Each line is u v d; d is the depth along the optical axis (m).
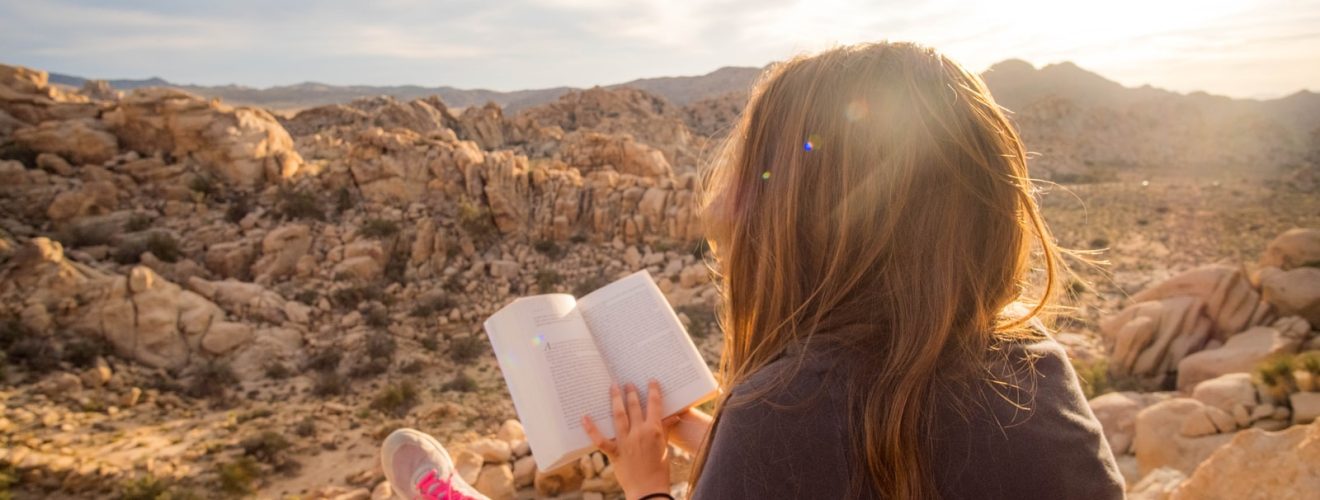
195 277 19.80
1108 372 14.93
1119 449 8.49
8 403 13.73
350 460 12.92
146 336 17.12
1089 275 25.95
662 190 27.58
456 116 79.56
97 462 11.74
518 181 27.59
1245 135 112.19
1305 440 3.69
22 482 11.10
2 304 16.16
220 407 15.55
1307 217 42.88
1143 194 54.38
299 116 71.25
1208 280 15.15
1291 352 12.66
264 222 23.23
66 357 15.84
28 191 21.23
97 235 20.55
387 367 18.48
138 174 23.17
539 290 23.94
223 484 11.41
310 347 19.00
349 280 22.20
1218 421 7.36
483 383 17.80
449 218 25.69
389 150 26.30
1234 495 3.88
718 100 97.62
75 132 23.33
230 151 24.47
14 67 24.66
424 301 22.28
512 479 7.34
